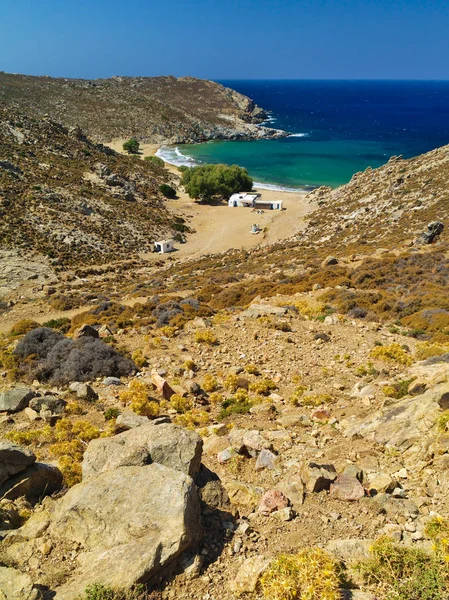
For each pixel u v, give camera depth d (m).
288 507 7.24
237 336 19.80
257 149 160.00
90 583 5.43
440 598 5.07
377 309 22.56
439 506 7.12
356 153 145.25
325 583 5.23
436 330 19.12
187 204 93.44
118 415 12.45
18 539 6.47
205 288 32.59
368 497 7.48
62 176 82.00
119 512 6.32
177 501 6.25
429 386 11.34
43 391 14.84
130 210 78.44
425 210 53.62
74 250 57.94
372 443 9.54
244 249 64.25
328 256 38.81
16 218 60.66
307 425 11.30
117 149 155.25
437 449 8.41
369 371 14.98
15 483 7.93
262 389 14.33
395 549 5.85
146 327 22.28
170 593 5.57
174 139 174.00
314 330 20.28
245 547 6.42
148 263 59.12
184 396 14.21
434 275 27.67
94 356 16.67
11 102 168.50
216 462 9.37
